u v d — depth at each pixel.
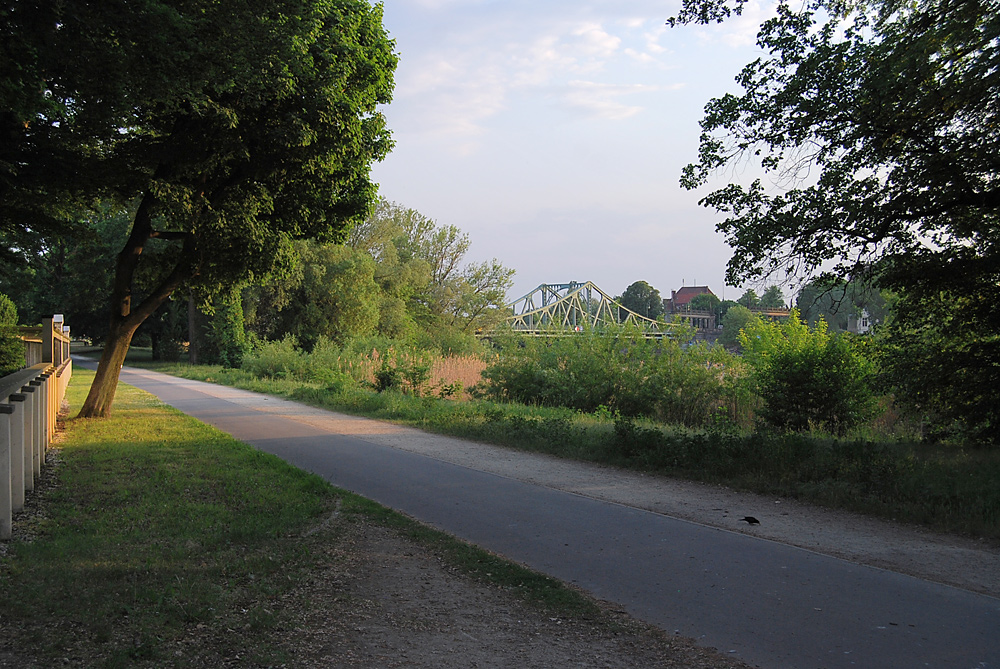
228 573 5.46
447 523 7.55
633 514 8.05
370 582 5.46
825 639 4.55
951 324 13.06
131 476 9.25
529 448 12.91
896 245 11.53
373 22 15.29
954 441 13.57
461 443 13.64
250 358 36.22
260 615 4.61
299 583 5.32
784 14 11.22
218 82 11.38
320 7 12.80
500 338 25.95
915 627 4.76
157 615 4.50
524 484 9.74
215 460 10.61
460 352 47.84
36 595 4.73
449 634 4.54
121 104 10.70
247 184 14.80
